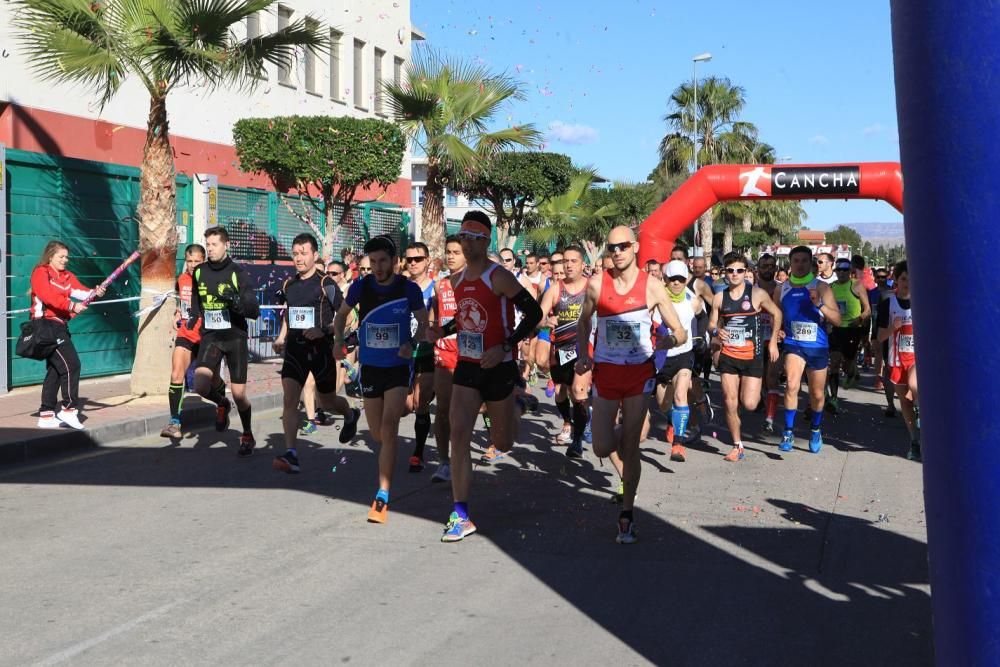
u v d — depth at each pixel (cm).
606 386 621
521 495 750
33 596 484
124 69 1159
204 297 891
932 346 277
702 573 546
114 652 411
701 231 5809
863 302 1249
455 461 614
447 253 820
